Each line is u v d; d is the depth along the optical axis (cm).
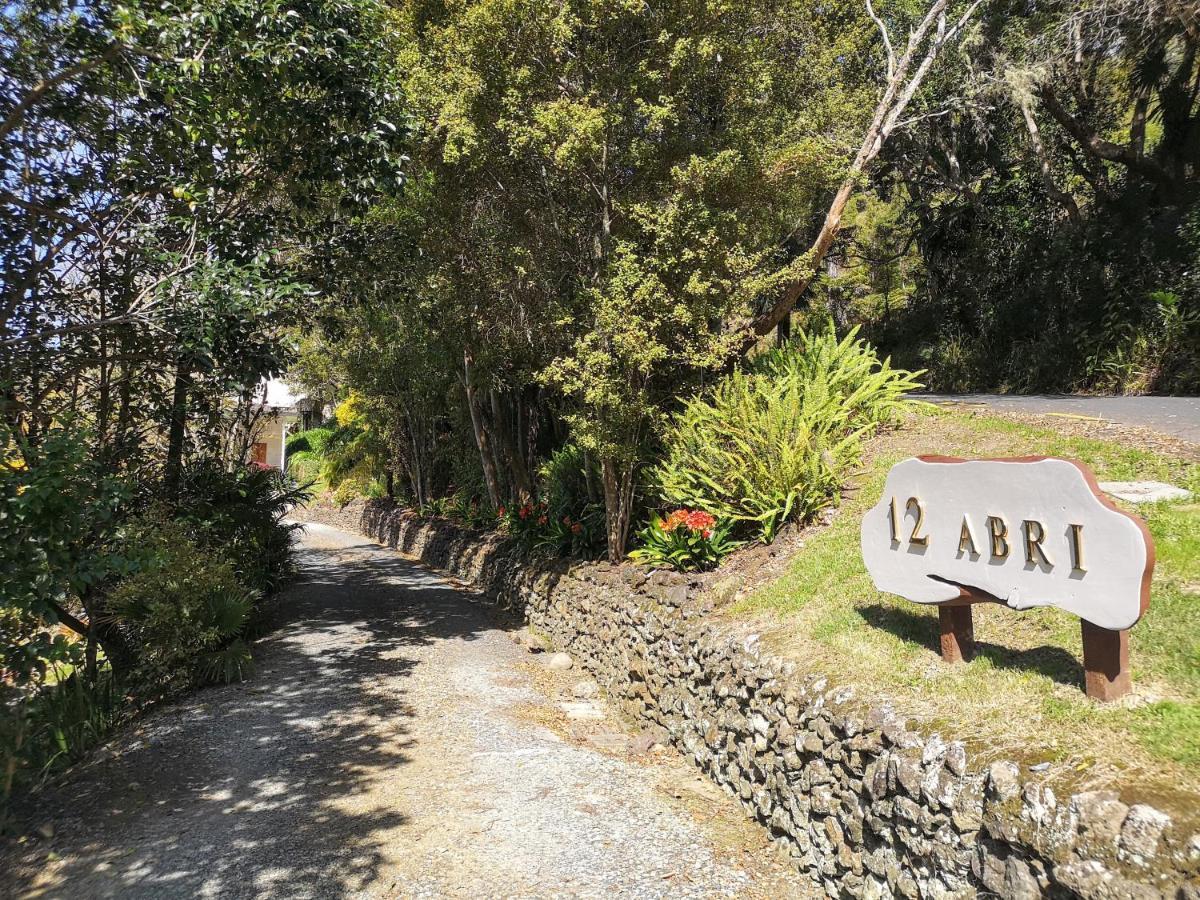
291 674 763
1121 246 1372
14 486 479
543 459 1352
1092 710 304
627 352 721
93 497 549
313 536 2234
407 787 507
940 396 1255
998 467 339
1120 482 524
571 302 866
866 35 1116
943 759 313
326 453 3117
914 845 320
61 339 725
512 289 970
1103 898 234
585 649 822
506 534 1314
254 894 384
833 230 946
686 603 637
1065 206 1579
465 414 1562
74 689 634
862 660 422
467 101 794
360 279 916
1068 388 1290
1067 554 309
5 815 466
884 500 402
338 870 405
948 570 362
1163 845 227
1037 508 321
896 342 2031
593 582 821
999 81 1456
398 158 743
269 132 709
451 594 1241
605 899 382
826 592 533
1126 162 1509
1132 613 283
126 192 763
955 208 1945
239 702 675
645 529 839
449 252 995
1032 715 316
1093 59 1480
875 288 2386
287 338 736
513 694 731
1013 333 1557
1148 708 294
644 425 825
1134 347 1179
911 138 1747
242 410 1086
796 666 450
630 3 724
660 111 731
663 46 770
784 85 902
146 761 550
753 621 545
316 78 668
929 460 377
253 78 634
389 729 616
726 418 741
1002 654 381
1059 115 1558
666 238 731
